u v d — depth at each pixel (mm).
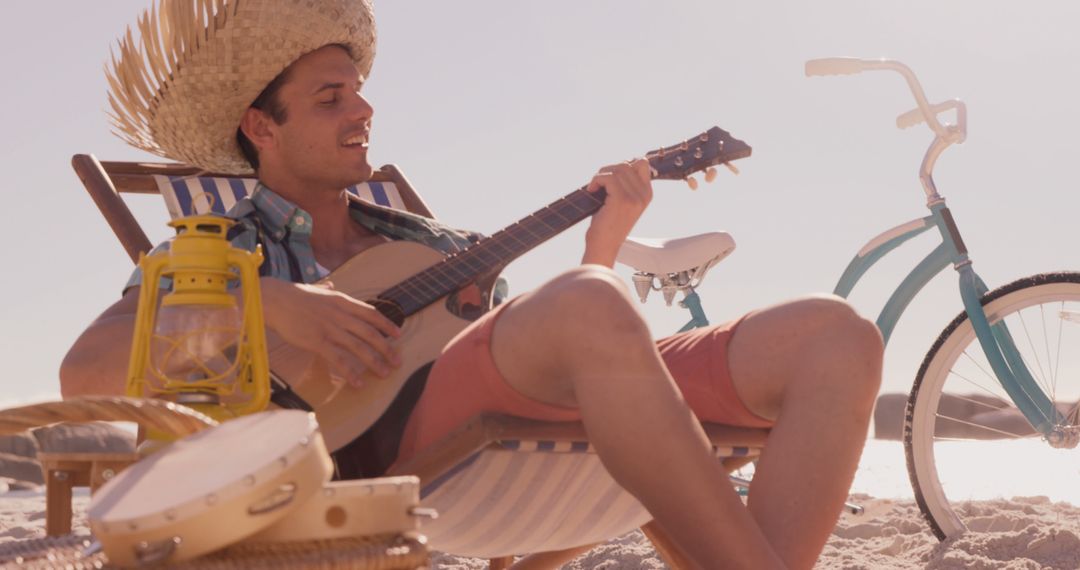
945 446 6492
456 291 2117
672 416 1466
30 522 4734
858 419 1668
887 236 3764
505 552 2053
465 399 1696
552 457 1771
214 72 2246
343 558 1016
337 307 1868
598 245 2297
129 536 981
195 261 1463
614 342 1483
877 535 4043
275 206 2234
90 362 1924
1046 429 3561
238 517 1005
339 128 2295
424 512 1113
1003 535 3516
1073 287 3541
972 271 3670
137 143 2441
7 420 1152
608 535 2055
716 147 2541
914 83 3707
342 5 2279
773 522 1591
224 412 1426
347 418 1882
